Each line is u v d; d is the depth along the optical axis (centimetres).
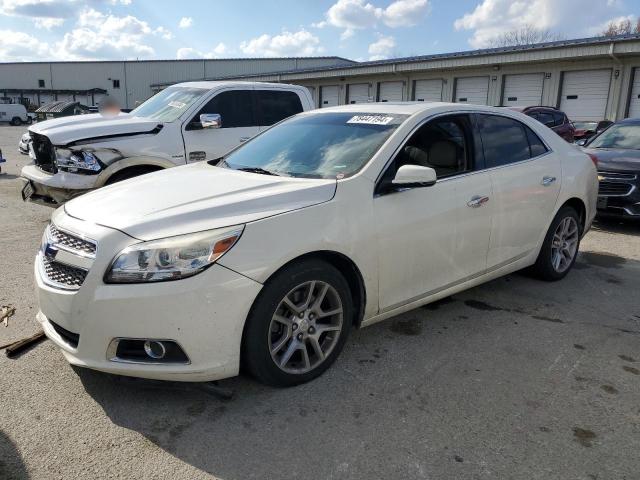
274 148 413
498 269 439
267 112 773
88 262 275
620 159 752
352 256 323
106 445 263
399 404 301
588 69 2066
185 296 265
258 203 302
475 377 332
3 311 420
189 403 299
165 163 663
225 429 277
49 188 616
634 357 361
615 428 280
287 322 308
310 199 314
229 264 274
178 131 681
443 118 400
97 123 653
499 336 392
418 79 2672
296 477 243
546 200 471
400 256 352
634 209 718
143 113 745
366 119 400
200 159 698
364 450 261
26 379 321
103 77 6938
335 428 279
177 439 268
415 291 371
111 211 301
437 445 265
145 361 276
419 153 373
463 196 389
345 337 337
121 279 267
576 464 252
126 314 266
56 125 659
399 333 395
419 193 361
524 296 476
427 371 339
